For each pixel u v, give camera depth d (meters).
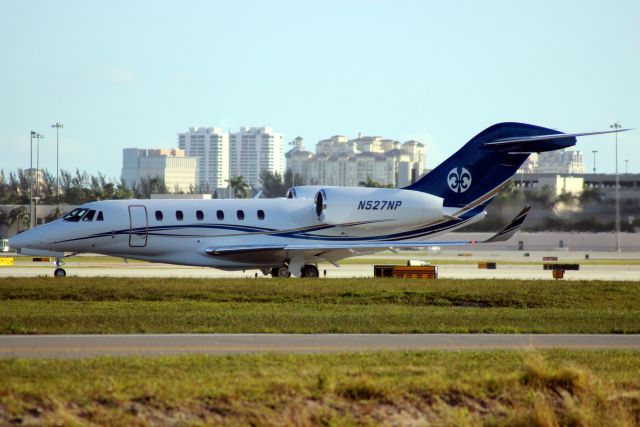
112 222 184.25
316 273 198.88
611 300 147.50
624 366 82.69
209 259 189.50
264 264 194.75
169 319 109.50
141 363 77.69
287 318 113.00
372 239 198.25
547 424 69.56
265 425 65.88
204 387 69.12
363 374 74.12
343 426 67.31
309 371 74.38
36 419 64.06
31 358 81.31
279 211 194.62
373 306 133.25
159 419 65.56
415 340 98.44
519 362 82.25
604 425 71.25
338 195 194.62
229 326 105.00
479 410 71.31
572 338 102.88
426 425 68.94
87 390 67.50
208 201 192.88
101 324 104.38
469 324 111.44
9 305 124.62
